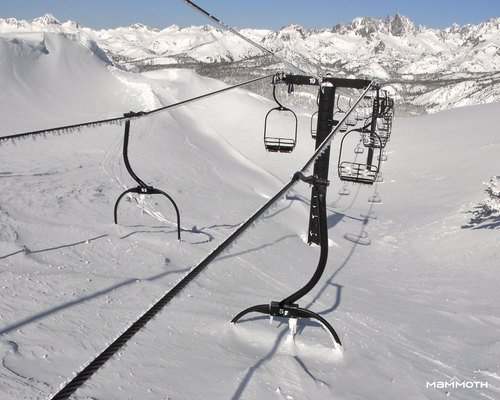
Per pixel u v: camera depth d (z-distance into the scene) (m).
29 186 13.05
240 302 7.48
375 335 7.59
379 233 20.81
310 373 5.24
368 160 21.91
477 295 12.16
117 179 16.41
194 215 14.35
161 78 46.19
